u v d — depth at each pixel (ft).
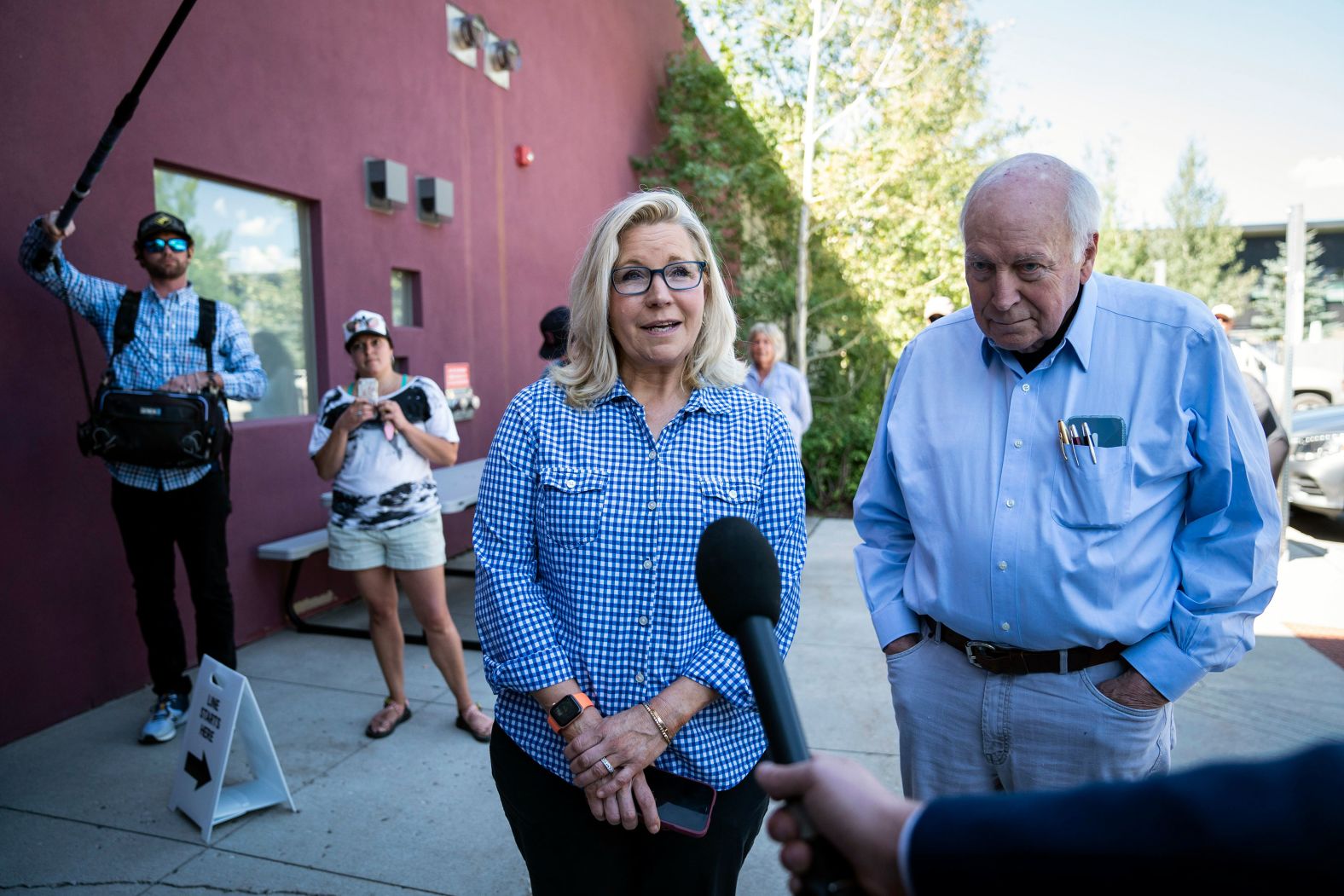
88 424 11.23
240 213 15.55
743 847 5.50
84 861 9.00
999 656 5.95
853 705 13.10
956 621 6.03
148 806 10.11
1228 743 11.74
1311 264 79.25
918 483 6.27
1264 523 5.60
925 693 6.33
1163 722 6.04
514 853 9.30
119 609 13.08
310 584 17.15
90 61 12.45
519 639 5.21
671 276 5.44
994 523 5.85
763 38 31.24
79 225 12.39
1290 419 21.90
